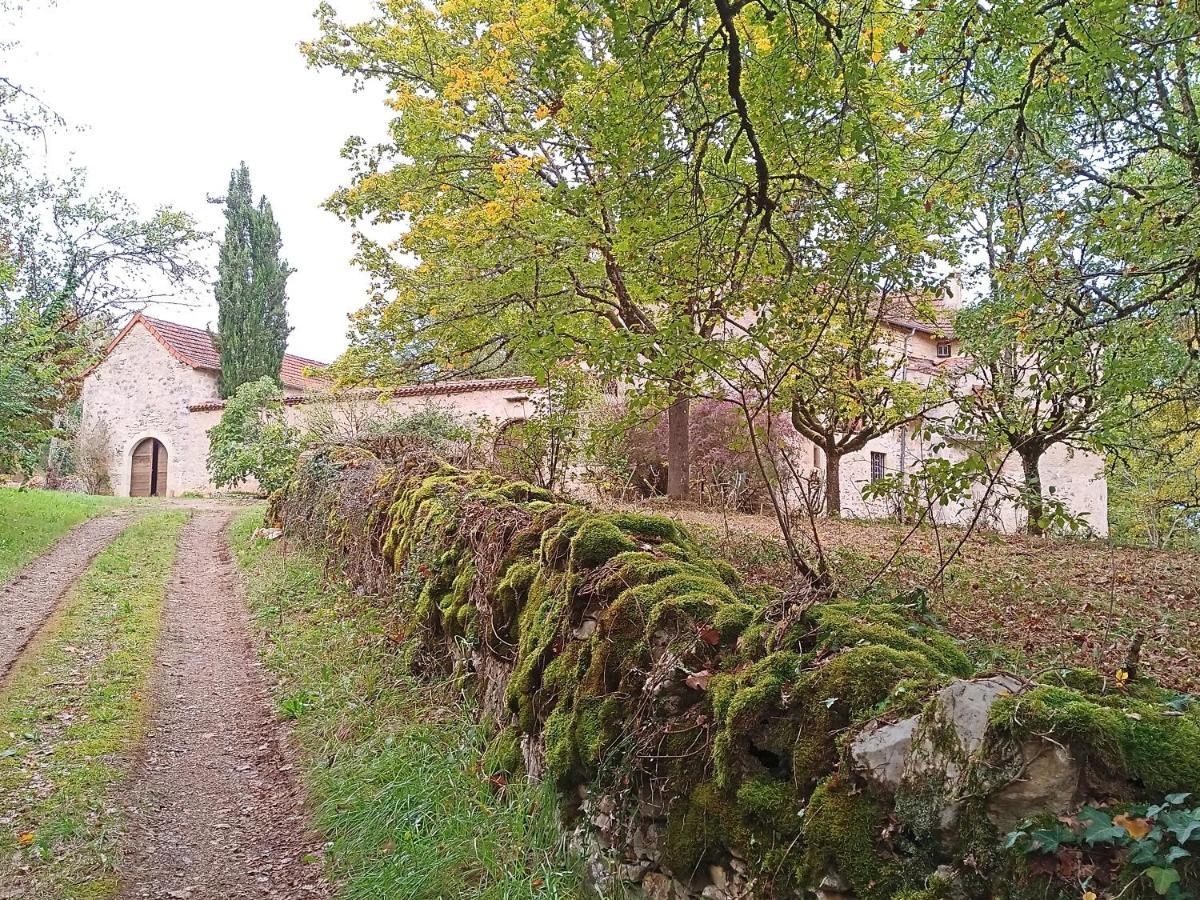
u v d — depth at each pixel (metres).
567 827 3.35
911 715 2.16
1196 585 7.23
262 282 26.62
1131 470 8.35
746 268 4.69
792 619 2.80
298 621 7.76
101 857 3.75
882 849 2.06
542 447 8.49
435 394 18.20
